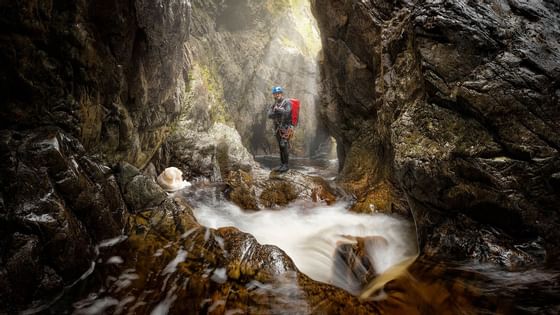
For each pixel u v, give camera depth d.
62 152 3.38
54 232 3.01
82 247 3.37
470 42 3.86
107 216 3.84
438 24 4.03
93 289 3.21
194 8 12.09
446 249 3.72
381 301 3.07
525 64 3.62
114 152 5.01
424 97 4.36
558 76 3.47
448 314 2.77
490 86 3.62
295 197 6.77
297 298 3.04
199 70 10.60
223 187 7.20
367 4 6.39
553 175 3.31
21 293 2.74
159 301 3.09
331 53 8.22
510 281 3.05
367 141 7.22
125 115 5.08
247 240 3.91
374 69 6.62
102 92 4.41
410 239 4.79
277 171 8.03
